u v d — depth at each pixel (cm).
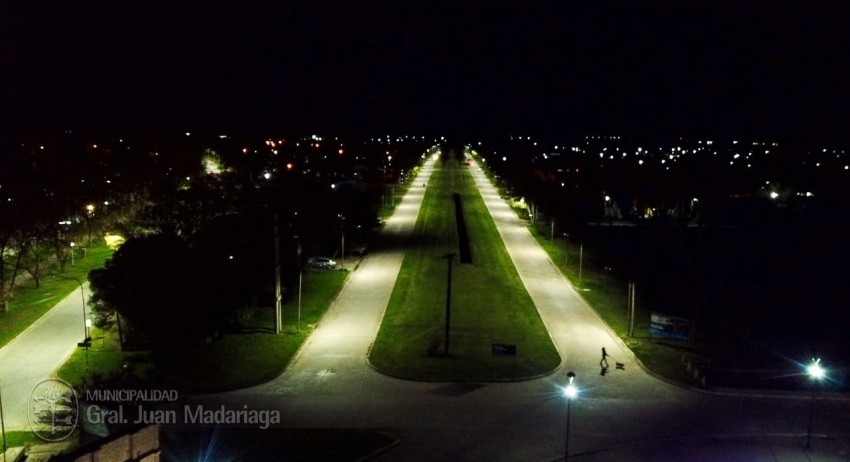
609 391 5022
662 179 16912
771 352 5966
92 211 10244
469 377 5250
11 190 8650
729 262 10094
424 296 7712
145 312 5631
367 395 4916
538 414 4625
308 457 3959
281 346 5894
